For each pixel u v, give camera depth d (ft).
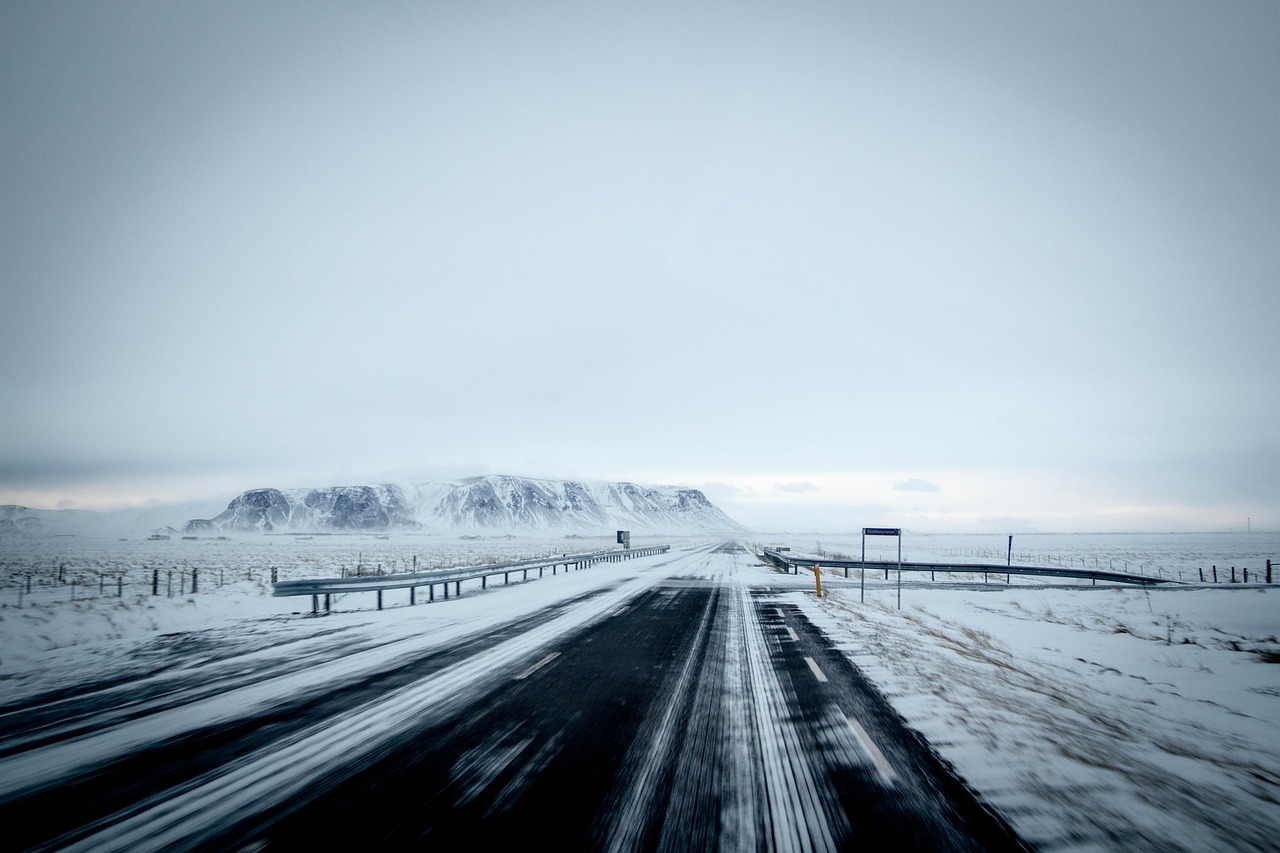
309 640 41.32
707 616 55.01
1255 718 29.25
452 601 65.57
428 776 18.16
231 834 14.51
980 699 27.76
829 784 17.92
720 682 30.19
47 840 14.19
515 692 27.86
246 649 38.06
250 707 25.20
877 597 79.46
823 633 46.44
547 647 39.04
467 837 14.48
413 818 15.40
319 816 15.46
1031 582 109.09
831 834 14.87
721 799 16.83
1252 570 147.43
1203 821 15.99
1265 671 40.24
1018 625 59.11
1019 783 18.17
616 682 29.94
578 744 21.11
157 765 18.85
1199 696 33.45
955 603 76.84
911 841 14.56
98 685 28.89
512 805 16.26
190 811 15.70
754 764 19.45
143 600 58.23
